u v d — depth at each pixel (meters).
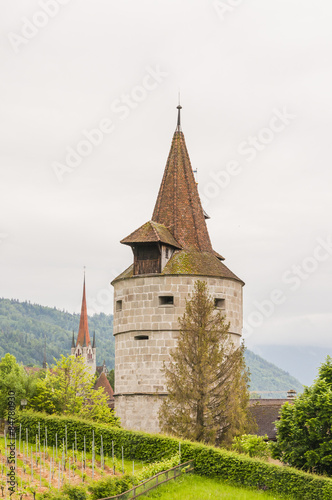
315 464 58.22
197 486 53.31
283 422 60.44
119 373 73.81
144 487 49.81
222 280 73.69
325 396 59.03
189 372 65.94
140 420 71.31
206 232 78.19
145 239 72.81
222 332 66.56
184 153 80.12
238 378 65.56
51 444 63.09
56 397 80.12
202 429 63.53
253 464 54.66
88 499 45.91
